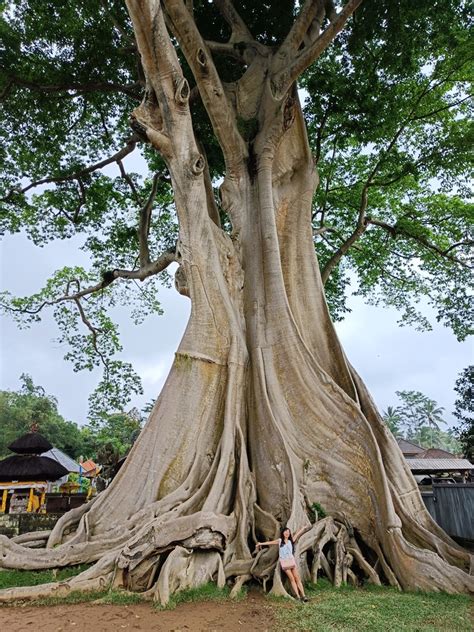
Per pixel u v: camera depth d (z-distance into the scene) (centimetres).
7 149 1602
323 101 1488
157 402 916
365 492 867
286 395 962
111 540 750
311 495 870
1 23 1332
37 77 1421
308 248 1176
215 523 727
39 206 1748
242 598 647
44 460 1842
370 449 880
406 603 636
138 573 664
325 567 771
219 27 1528
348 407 924
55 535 826
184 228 1014
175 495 798
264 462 894
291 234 1184
